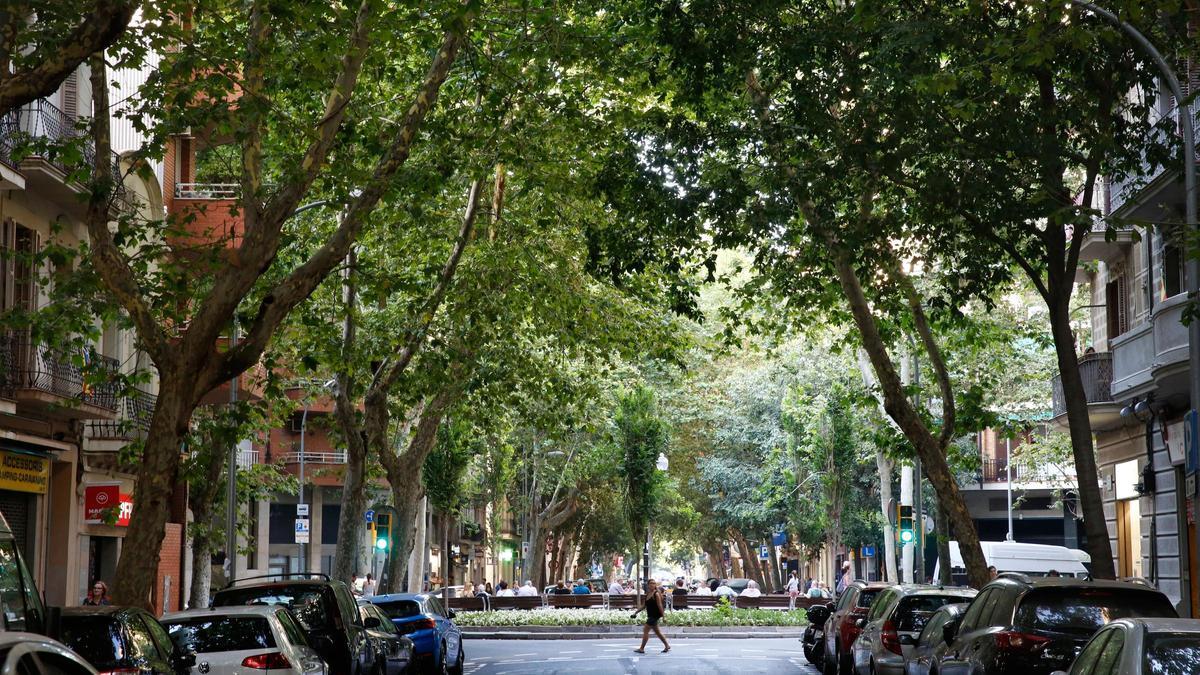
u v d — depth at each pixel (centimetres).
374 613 2202
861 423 5181
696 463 6669
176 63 1723
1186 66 2003
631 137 2173
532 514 6334
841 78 1872
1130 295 2919
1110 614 1271
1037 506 6875
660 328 3269
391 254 3044
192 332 1656
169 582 3219
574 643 4153
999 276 1995
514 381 3291
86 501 2777
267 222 1672
